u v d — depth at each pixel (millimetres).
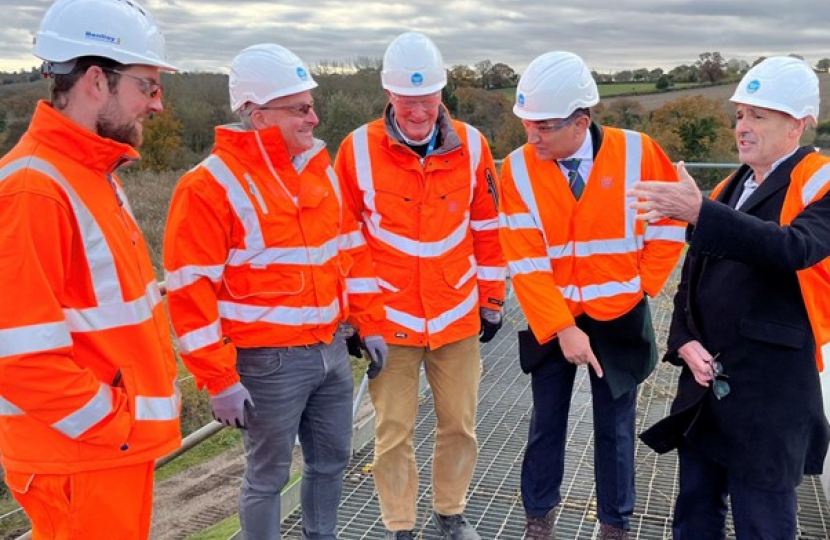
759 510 2701
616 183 3041
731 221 2443
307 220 2816
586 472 4145
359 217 3336
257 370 2816
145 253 2432
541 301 3041
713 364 2734
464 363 3385
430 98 3066
